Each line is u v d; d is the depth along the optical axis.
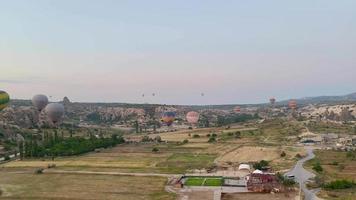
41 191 126.00
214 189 128.38
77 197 117.69
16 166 178.00
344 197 114.94
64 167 174.62
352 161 180.88
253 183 126.19
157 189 128.38
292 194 119.94
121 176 152.00
